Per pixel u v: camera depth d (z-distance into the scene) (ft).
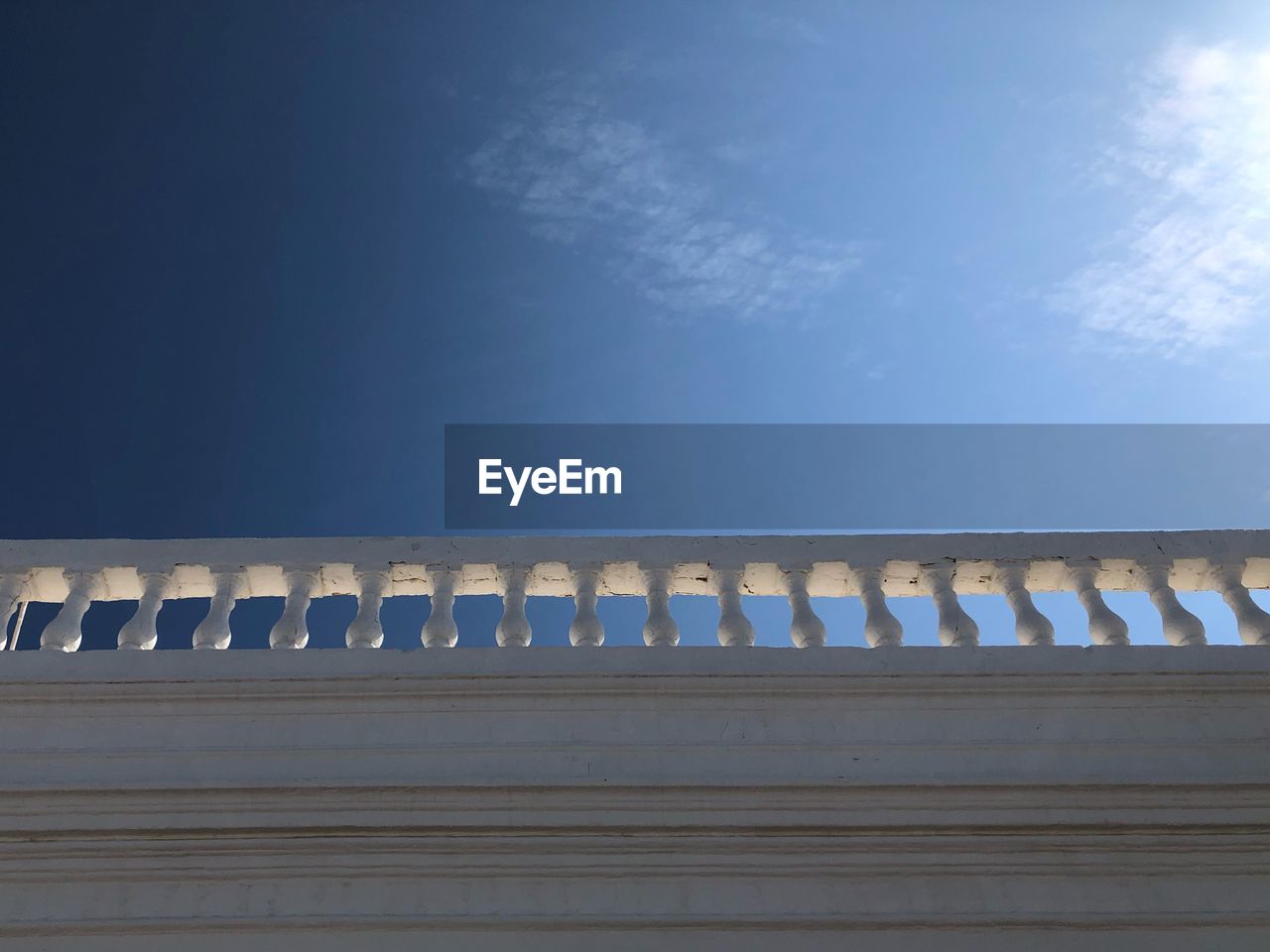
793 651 20.81
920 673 20.49
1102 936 18.43
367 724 20.10
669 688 20.40
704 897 18.69
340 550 22.70
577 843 18.97
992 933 18.43
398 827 18.88
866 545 22.99
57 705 20.02
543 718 20.20
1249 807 19.22
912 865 18.93
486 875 18.80
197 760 19.54
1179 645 21.50
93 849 18.71
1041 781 19.22
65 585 22.52
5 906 18.38
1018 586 22.59
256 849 18.84
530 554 22.85
